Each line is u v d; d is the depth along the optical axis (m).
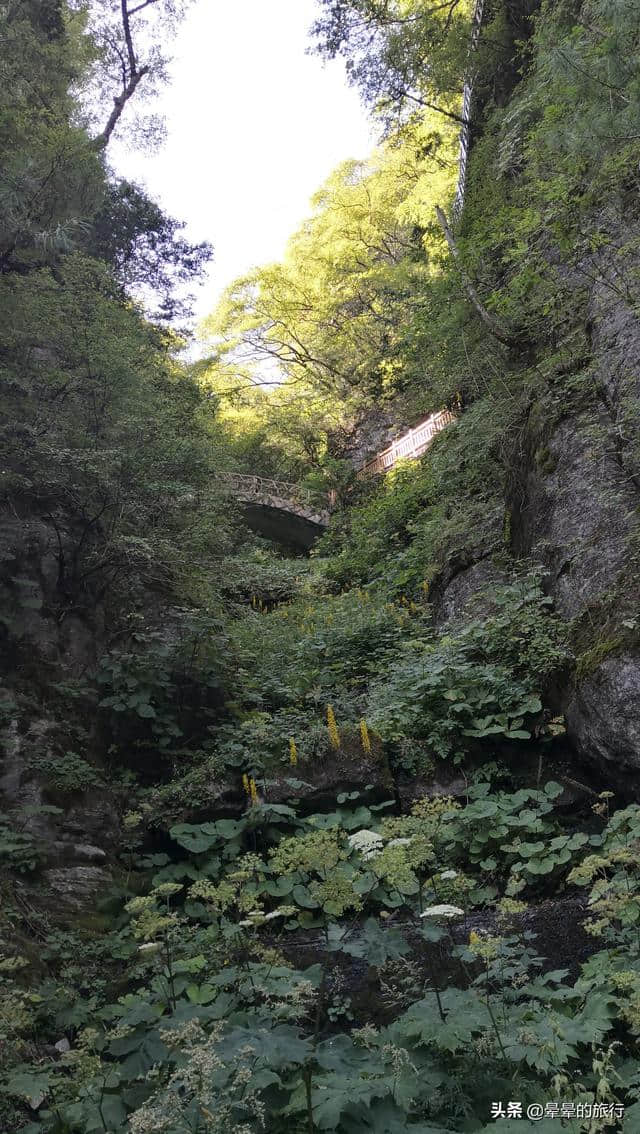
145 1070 2.93
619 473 6.82
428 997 3.30
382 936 3.33
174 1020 3.04
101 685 6.55
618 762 5.25
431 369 10.95
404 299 23.52
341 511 20.41
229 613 10.10
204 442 8.99
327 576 14.21
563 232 6.73
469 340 10.02
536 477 7.83
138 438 7.62
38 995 3.75
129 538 6.84
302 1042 2.77
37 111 7.91
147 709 6.27
